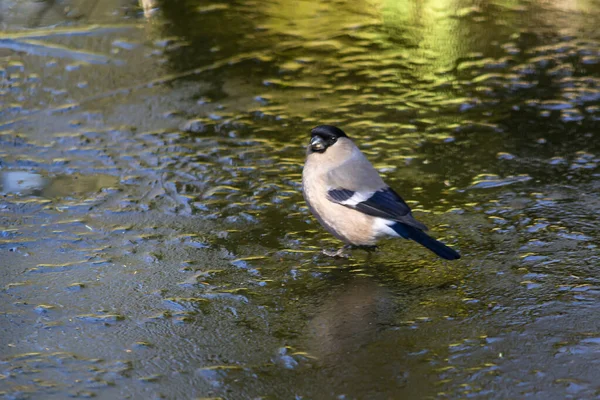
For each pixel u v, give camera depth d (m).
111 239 8.46
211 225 8.81
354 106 12.00
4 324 6.88
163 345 6.59
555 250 8.05
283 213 9.13
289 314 7.08
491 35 14.52
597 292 7.23
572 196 9.23
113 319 6.99
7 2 15.62
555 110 11.67
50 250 8.22
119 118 11.55
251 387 5.99
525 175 9.81
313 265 8.03
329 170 8.14
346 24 15.08
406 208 7.91
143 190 9.59
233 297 7.38
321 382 6.03
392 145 10.73
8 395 5.88
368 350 6.45
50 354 6.45
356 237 8.15
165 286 7.56
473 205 9.09
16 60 13.29
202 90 12.46
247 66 13.32
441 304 7.18
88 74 12.89
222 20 15.08
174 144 10.83
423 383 5.95
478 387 5.87
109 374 6.18
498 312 6.98
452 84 12.69
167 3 15.76
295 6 15.82
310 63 13.50
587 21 15.02
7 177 9.88
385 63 13.50
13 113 11.63
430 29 14.88
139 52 13.70
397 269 7.92
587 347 6.34
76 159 10.38
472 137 10.94
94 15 15.15
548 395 5.74
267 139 11.02
